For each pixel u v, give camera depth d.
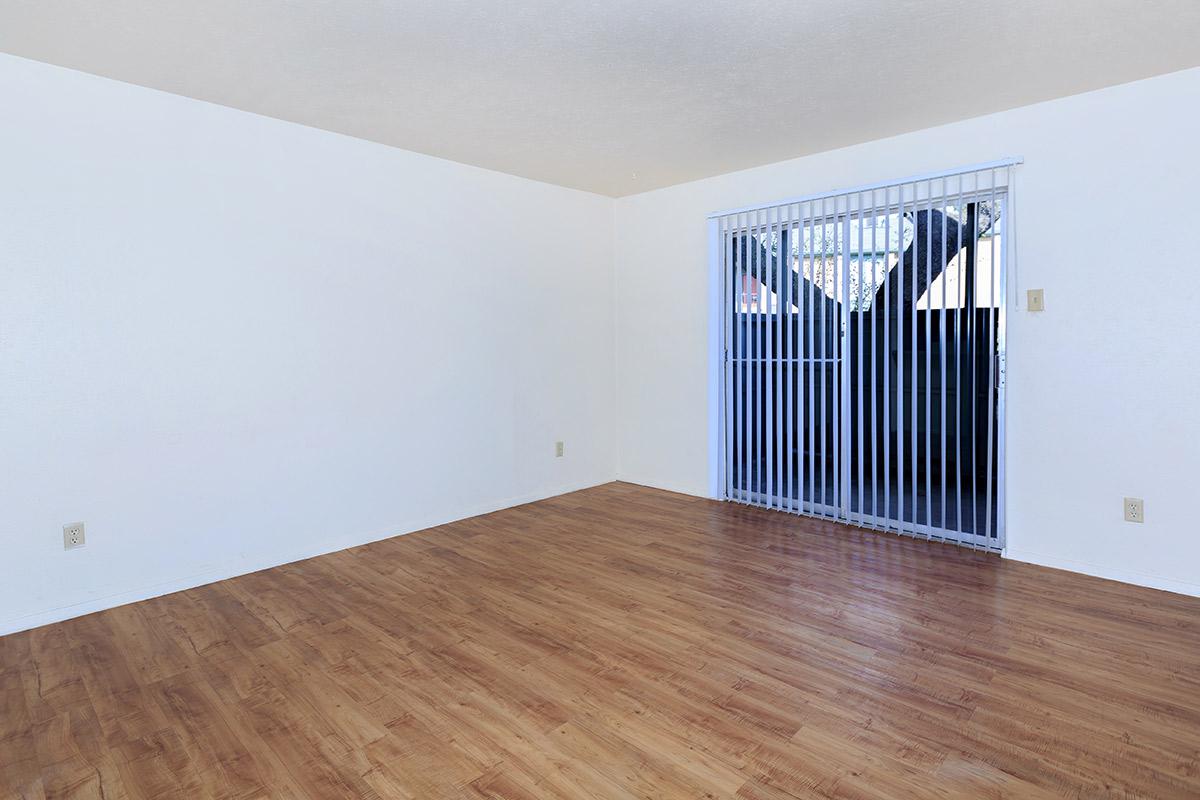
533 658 2.55
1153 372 3.06
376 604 3.10
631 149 4.08
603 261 5.46
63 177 2.89
